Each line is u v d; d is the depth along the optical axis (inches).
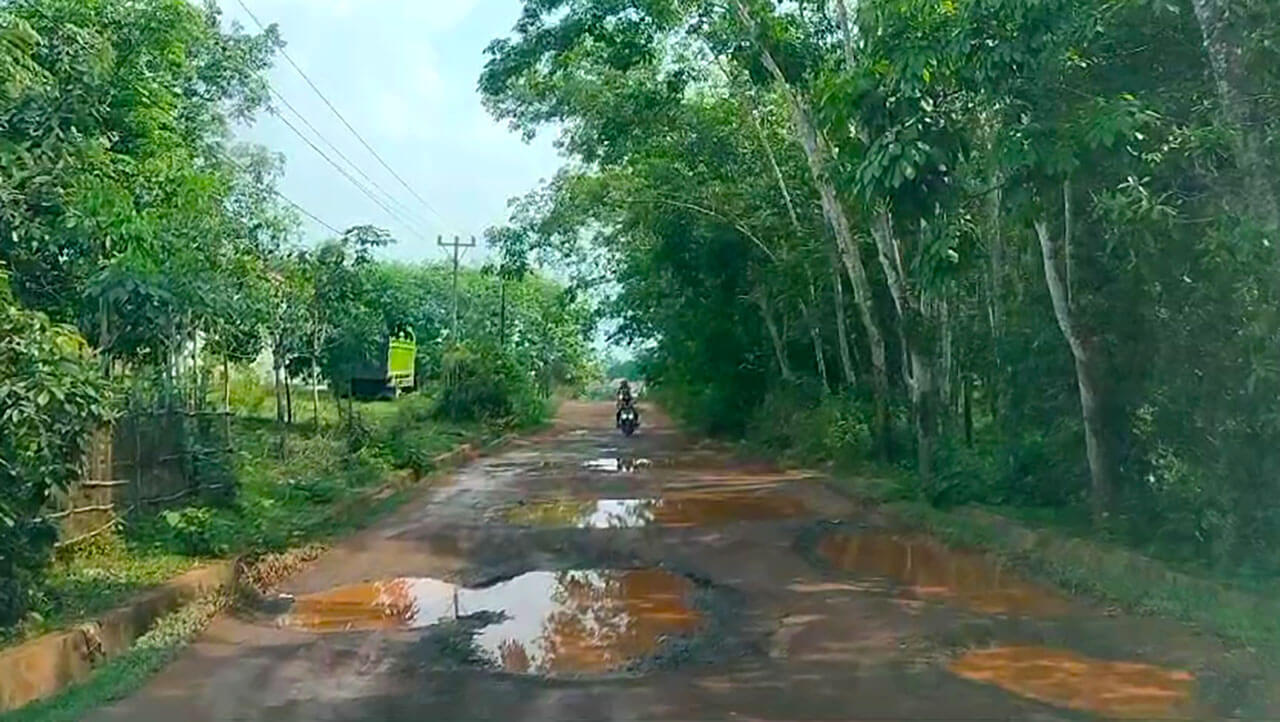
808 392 1122.7
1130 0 369.1
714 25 762.2
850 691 270.1
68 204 393.4
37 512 312.3
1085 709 252.2
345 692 278.8
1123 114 352.8
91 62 411.8
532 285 2453.2
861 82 432.5
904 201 414.9
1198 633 322.3
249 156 925.2
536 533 559.2
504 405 1496.1
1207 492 388.8
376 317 1382.9
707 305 1323.8
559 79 962.7
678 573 443.5
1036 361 544.1
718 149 1042.7
